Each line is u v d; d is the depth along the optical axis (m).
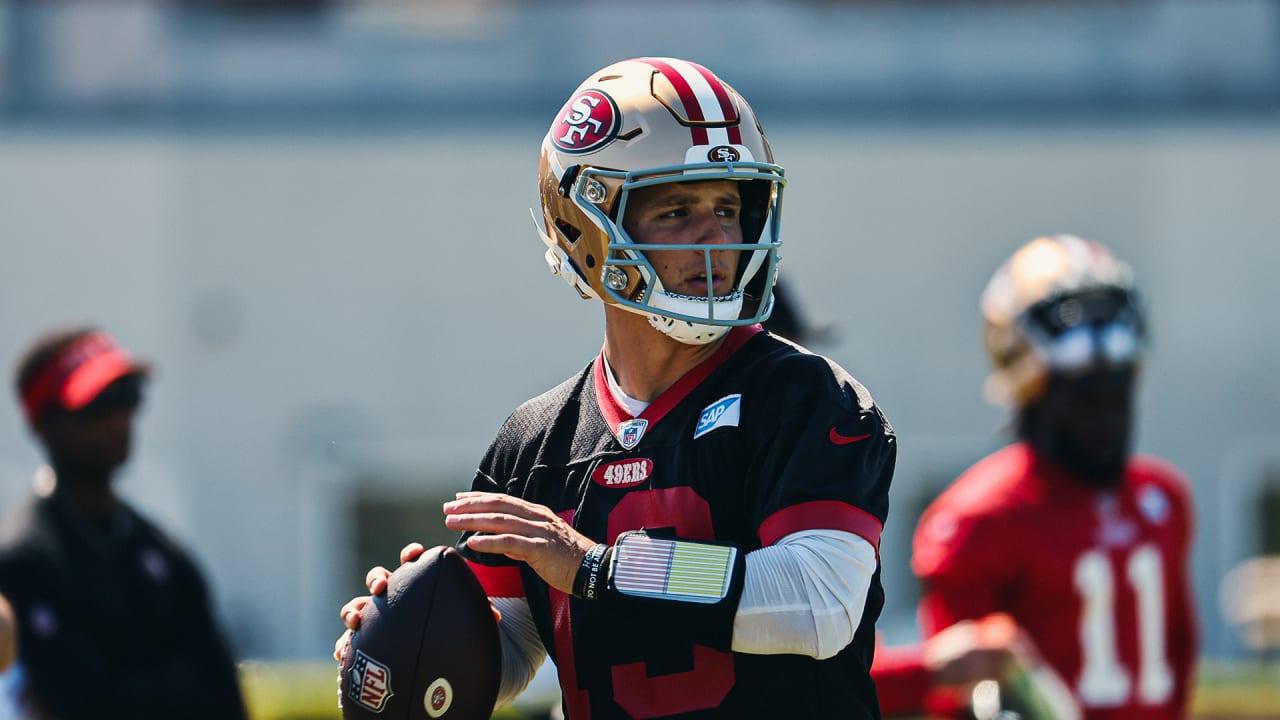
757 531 8.86
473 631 9.40
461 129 45.16
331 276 44.91
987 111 45.22
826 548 8.56
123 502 15.88
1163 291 45.16
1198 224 45.16
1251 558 44.34
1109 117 45.28
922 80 45.47
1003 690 13.98
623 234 9.22
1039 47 45.66
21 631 14.51
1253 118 45.22
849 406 8.93
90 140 44.91
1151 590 15.87
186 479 44.19
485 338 44.91
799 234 44.91
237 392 44.56
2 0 44.84
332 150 45.06
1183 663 16.22
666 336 9.34
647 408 9.37
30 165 44.78
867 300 44.78
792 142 45.06
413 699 9.21
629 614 8.65
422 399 44.75
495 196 45.16
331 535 44.22
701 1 45.72
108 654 14.95
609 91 9.52
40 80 45.06
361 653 9.33
